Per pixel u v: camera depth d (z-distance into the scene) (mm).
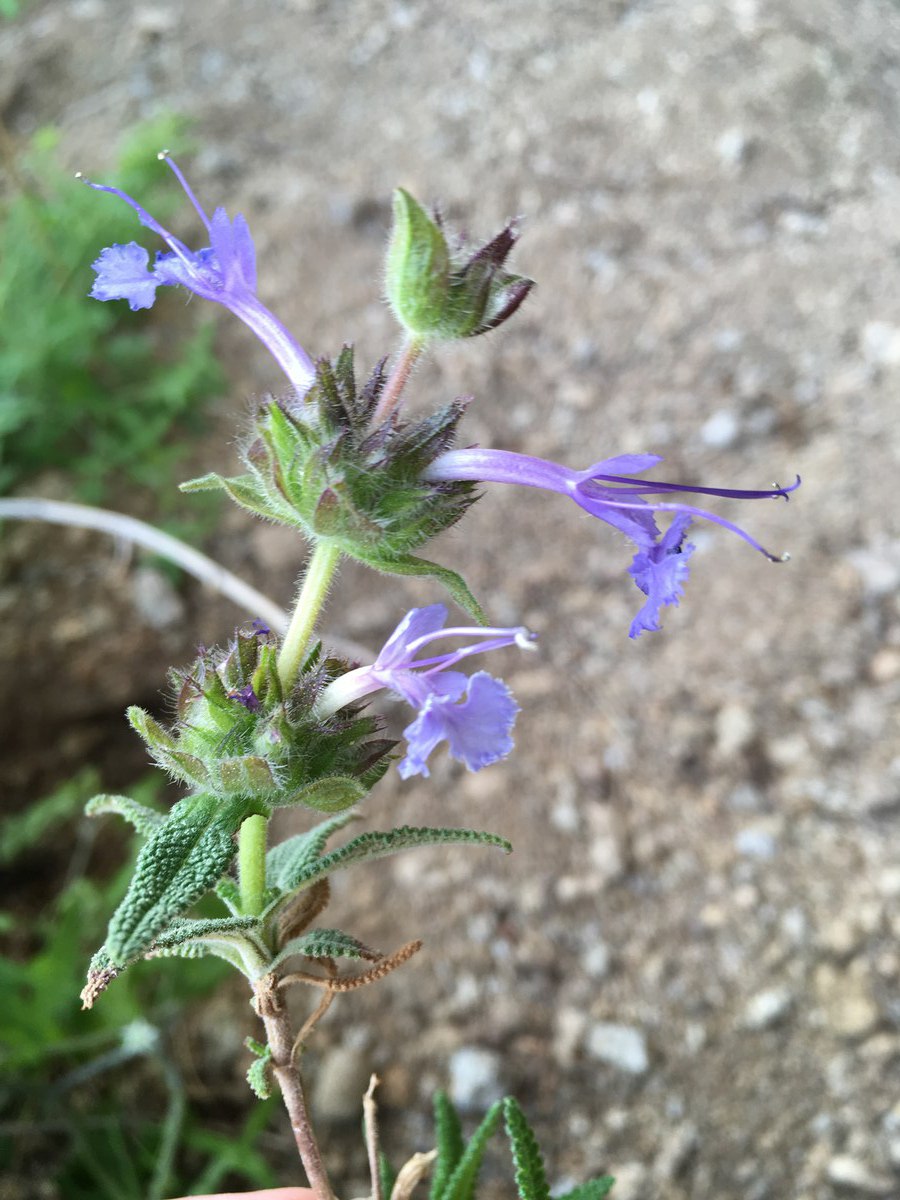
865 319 312
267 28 407
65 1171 185
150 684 246
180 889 89
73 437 285
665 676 250
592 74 382
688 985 208
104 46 396
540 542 274
